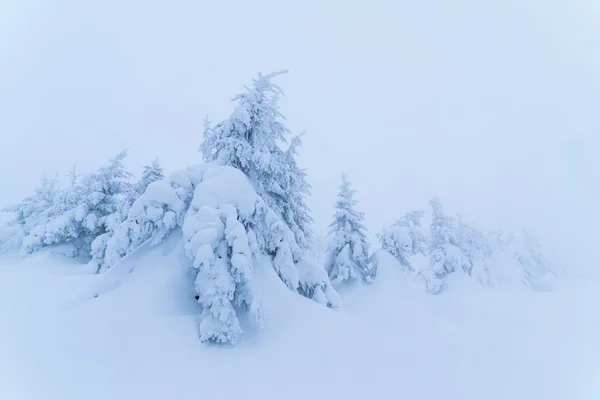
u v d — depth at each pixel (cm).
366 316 1741
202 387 669
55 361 670
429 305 2042
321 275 1273
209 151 1336
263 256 1124
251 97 1341
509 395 741
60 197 2348
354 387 719
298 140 1612
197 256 824
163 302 884
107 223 2117
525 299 2309
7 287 1288
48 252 2072
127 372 675
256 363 777
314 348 865
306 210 1667
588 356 1054
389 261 2247
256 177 1337
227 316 814
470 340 1184
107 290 958
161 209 1017
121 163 2414
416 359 896
